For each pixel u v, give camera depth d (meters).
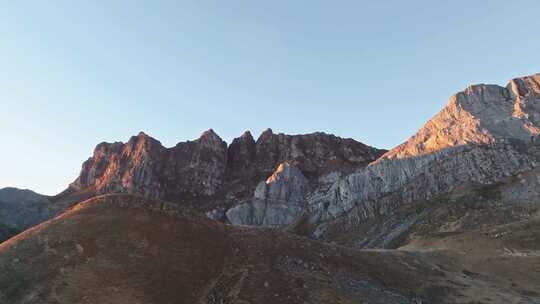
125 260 54.28
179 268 55.41
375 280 66.69
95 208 65.44
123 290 48.97
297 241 71.25
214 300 51.19
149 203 68.00
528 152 171.88
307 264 63.97
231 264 59.56
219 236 65.88
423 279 74.06
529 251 101.06
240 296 51.75
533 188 149.00
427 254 93.38
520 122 188.62
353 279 63.66
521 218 130.25
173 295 50.41
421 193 185.38
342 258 70.56
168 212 66.88
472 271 88.00
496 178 166.50
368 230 181.50
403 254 86.31
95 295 47.56
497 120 196.75
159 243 59.28
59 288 48.09
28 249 54.97
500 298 71.75
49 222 62.12
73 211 65.31
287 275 58.69
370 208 198.62
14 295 47.31
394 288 65.88
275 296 52.81
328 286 58.38
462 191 167.50
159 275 53.00
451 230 137.75
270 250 65.38
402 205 185.88
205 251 60.69
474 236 115.88
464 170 180.50
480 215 141.50
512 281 84.38
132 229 60.75
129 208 65.88
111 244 56.91
